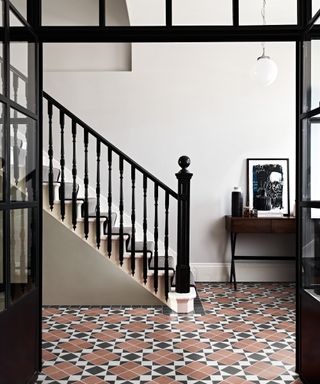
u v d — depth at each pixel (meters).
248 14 3.72
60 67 5.88
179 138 5.91
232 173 5.95
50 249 4.63
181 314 4.40
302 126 2.90
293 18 3.69
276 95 5.91
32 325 2.84
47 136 5.74
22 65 2.61
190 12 3.34
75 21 3.25
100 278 4.65
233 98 5.91
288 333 3.84
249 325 4.05
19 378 2.54
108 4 3.46
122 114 5.88
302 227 2.92
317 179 2.61
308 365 2.75
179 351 3.41
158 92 5.90
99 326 4.02
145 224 4.46
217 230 5.97
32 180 2.84
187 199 4.44
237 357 3.29
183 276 4.48
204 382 2.87
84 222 4.44
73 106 5.86
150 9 3.43
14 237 2.47
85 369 3.08
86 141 4.32
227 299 5.02
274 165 5.91
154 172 5.90
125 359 3.25
